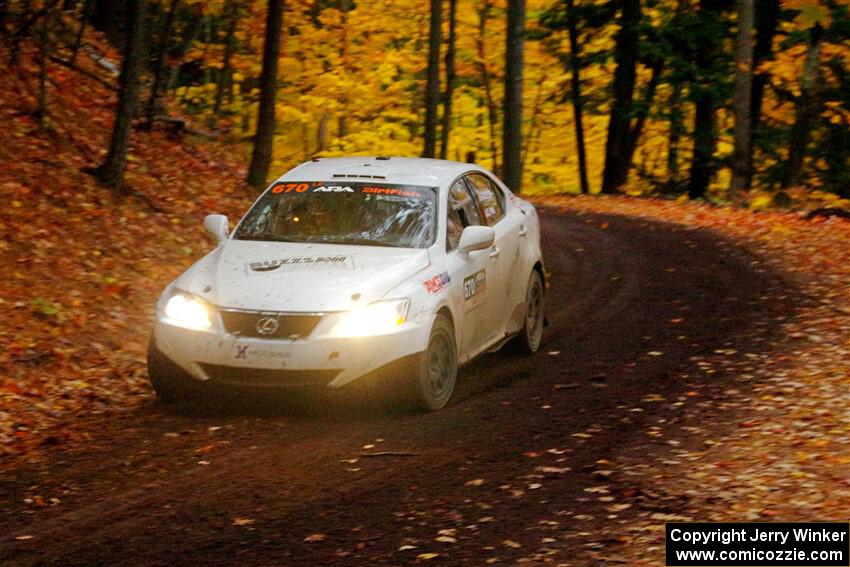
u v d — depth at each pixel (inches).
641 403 317.4
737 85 1042.7
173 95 1087.6
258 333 299.4
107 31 936.3
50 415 326.0
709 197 1187.3
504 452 270.1
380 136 1305.4
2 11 694.5
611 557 194.5
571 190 1889.8
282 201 359.6
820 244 644.7
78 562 198.7
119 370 385.7
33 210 502.6
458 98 1692.9
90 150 617.0
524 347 399.2
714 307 473.1
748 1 1023.6
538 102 1758.1
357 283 307.3
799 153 1189.7
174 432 296.7
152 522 221.5
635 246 692.7
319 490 241.9
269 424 302.7
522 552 198.8
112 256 498.3
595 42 1483.8
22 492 244.8
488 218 381.7
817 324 419.8
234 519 222.2
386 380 305.7
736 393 322.3
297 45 1207.6
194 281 319.6
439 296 318.3
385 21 1315.2
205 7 966.4
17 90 646.5
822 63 1149.1
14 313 413.4
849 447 258.7
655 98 1434.5
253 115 1238.3
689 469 248.1
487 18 1578.5
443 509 226.2
